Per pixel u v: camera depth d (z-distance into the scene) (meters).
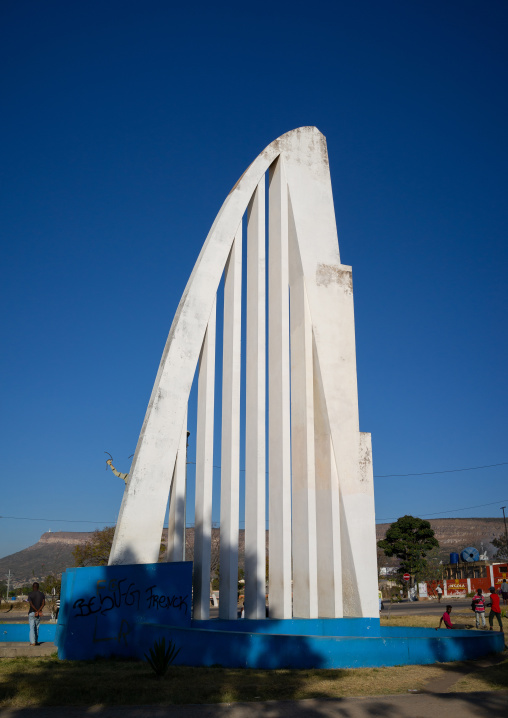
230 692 8.66
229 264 18.02
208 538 15.93
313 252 18.69
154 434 15.65
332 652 11.66
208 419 16.53
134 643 13.00
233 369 17.03
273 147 19.14
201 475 16.39
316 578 16.52
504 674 10.84
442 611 29.61
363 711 7.77
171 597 13.70
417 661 12.42
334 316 18.34
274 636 11.51
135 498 15.13
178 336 16.45
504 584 30.34
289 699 8.52
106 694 8.45
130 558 14.77
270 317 18.61
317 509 17.59
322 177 19.61
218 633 11.48
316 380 18.03
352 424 17.66
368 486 17.39
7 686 8.97
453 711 7.79
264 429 16.97
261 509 16.42
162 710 7.67
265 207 19.62
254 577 16.08
